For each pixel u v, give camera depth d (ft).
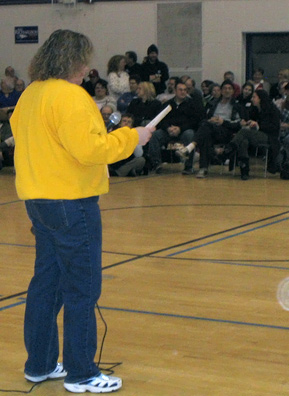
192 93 36.32
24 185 9.52
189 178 34.22
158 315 13.32
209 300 14.29
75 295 9.64
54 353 10.37
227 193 29.27
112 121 10.31
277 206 26.00
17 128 9.78
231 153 33.88
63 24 48.73
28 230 22.16
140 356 11.20
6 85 45.37
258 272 16.55
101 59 48.37
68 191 9.31
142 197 28.40
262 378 10.25
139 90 36.52
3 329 12.59
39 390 10.03
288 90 35.68
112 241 20.24
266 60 46.39
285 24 44.19
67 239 9.43
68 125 8.96
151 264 17.43
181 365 10.80
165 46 46.88
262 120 33.81
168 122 35.83
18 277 16.37
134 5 47.09
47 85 9.39
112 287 15.30
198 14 45.85
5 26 50.03
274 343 11.76
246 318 13.12
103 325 12.71
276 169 34.14
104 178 9.71
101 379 9.86
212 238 20.49
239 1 44.83
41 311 10.07
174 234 21.15
